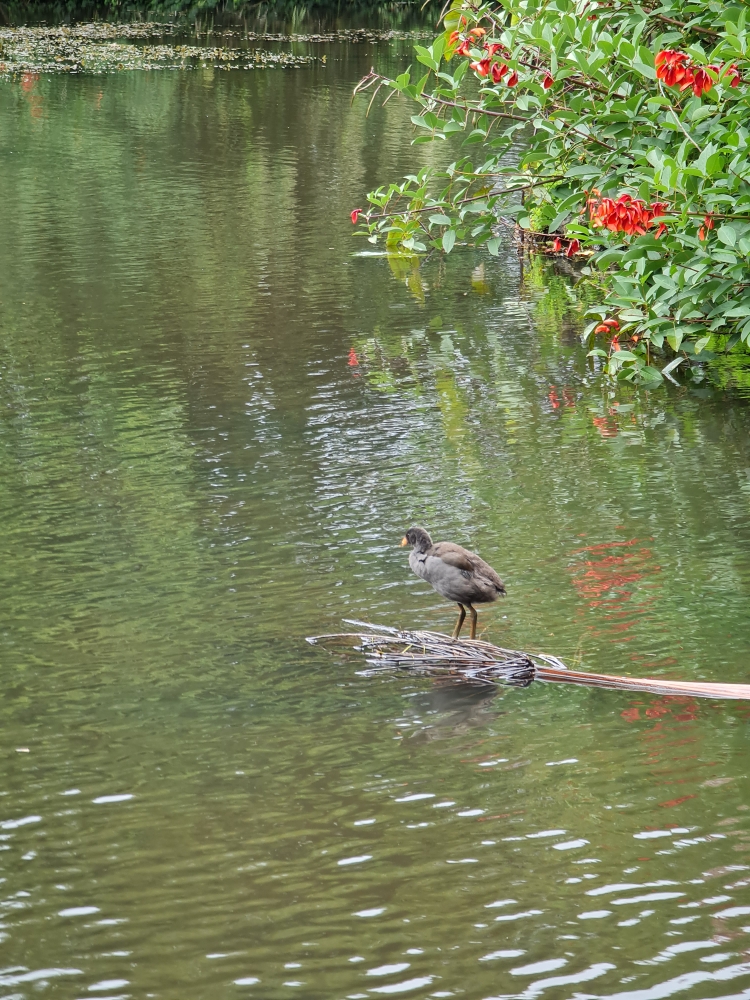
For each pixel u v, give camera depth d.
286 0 49.19
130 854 5.61
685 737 6.52
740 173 11.15
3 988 4.79
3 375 12.81
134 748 6.50
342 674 7.28
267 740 6.56
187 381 12.72
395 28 45.84
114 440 11.16
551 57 12.68
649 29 14.41
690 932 5.04
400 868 5.48
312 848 5.64
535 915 5.17
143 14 47.91
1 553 8.89
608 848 5.59
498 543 9.00
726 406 12.00
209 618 7.94
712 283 11.83
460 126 13.61
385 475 10.37
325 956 4.95
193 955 4.97
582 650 7.47
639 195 12.03
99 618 7.96
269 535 9.20
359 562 8.75
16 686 7.13
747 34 11.47
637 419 11.68
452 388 12.58
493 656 7.32
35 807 5.97
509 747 6.47
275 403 12.13
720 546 8.89
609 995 4.71
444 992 4.74
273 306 15.29
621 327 13.36
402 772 6.23
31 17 46.06
